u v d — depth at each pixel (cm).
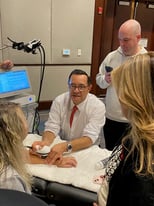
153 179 63
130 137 71
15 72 224
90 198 118
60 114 188
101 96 461
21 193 43
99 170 136
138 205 64
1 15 346
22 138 90
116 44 483
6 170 83
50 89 414
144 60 70
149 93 67
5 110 87
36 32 374
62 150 150
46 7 368
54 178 128
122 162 70
